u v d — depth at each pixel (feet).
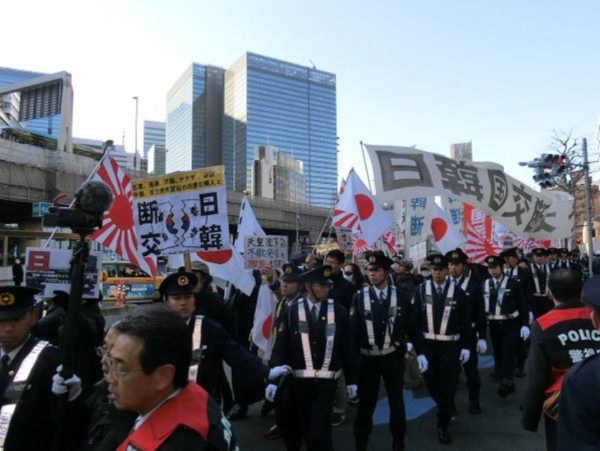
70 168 83.15
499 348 25.89
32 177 76.69
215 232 18.10
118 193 18.39
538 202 35.01
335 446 17.49
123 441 5.98
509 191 31.96
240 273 23.38
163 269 63.05
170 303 12.19
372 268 17.57
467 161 30.25
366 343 16.98
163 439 5.12
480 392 24.06
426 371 19.22
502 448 17.04
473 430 18.84
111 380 5.47
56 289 13.26
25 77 406.21
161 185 18.76
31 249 13.35
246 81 364.17
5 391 9.11
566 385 6.85
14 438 8.89
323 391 14.49
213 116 403.34
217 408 5.71
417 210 38.52
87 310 13.16
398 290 18.01
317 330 14.78
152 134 476.54
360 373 17.04
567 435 6.68
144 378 5.33
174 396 5.56
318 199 385.91
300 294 18.92
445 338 18.95
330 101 404.57
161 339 5.37
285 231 178.40
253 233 28.63
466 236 38.73
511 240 50.14
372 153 27.12
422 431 18.85
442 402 18.04
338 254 23.21
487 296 25.50
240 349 12.34
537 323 10.73
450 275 21.62
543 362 10.46
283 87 377.50
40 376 9.23
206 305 17.31
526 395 10.76
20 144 75.00
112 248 18.08
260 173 292.40
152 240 18.62
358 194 29.99
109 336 5.56
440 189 28.07
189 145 396.57
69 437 9.09
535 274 36.06
